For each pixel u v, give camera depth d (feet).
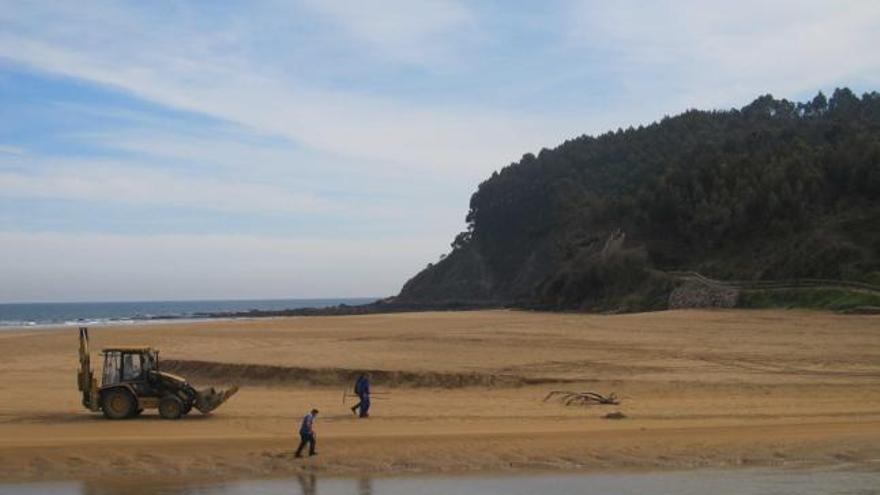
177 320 449.48
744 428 75.31
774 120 606.14
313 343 169.27
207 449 68.44
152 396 87.35
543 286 421.59
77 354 164.25
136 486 58.95
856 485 57.06
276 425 82.12
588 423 81.10
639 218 380.17
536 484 58.54
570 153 621.31
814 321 181.37
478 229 629.92
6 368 140.67
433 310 458.91
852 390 98.99
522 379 112.37
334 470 63.57
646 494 55.31
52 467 63.82
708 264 313.53
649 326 190.60
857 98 624.18
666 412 87.30
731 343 149.18
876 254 252.83
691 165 404.57
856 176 303.48
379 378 117.50
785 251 284.20
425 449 67.82
